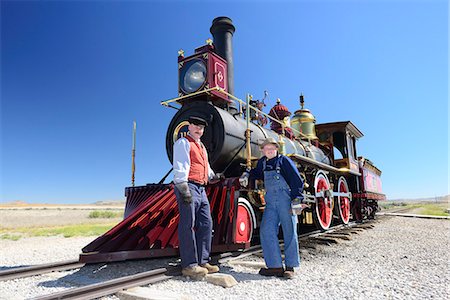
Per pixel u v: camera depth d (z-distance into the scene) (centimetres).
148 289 292
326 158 978
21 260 535
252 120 684
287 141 755
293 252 372
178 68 585
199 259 358
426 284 325
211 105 529
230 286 315
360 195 1103
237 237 450
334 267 419
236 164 550
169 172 559
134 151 596
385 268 407
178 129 556
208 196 449
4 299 284
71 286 333
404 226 1020
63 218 2502
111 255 337
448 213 2148
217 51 625
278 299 277
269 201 385
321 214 764
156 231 390
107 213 2864
